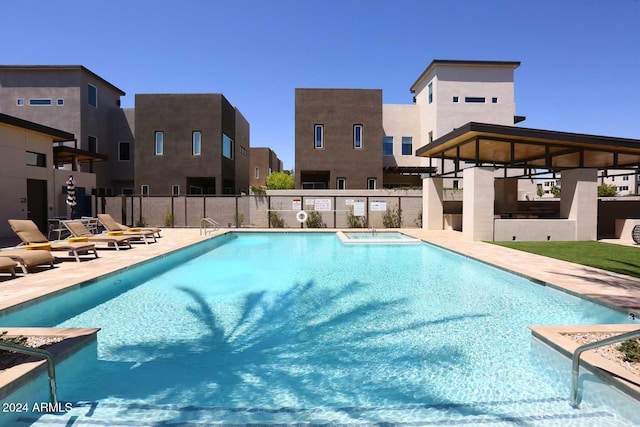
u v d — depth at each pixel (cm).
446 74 2320
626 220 1301
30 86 2284
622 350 353
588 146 1323
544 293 666
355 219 1870
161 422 289
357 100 2272
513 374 369
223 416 298
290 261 1020
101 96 2502
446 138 1384
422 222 1864
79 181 1802
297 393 336
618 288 609
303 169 2259
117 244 1095
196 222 1875
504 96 2339
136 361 401
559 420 290
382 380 359
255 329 497
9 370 309
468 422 288
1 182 1338
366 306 599
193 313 564
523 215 1823
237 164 2744
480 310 574
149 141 2203
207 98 2212
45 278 689
